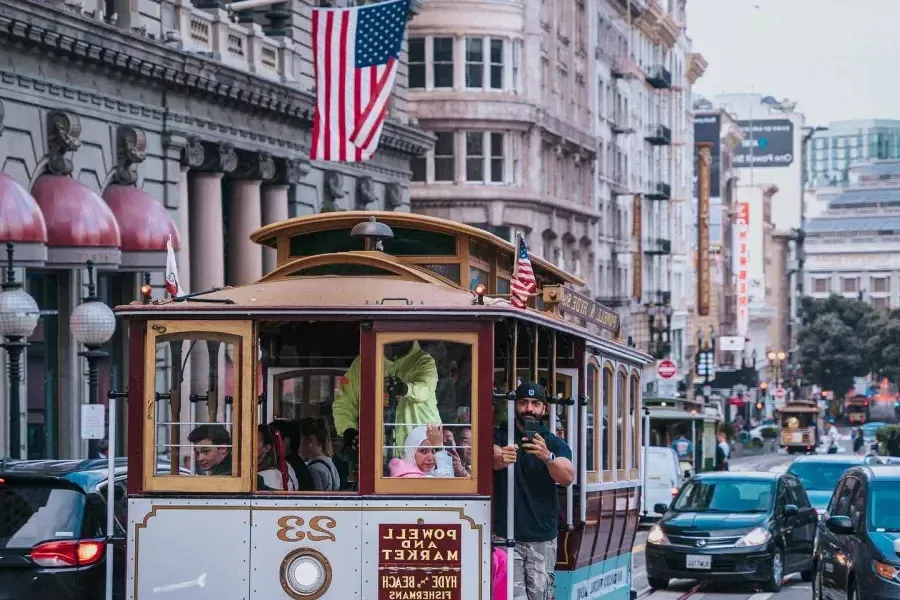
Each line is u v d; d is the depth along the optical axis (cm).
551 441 1553
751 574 3078
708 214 14475
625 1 10950
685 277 14412
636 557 3897
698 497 3284
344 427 1579
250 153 5034
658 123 12888
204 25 4734
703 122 16950
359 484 1464
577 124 9406
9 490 1694
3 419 3609
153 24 4384
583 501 1803
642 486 2278
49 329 3978
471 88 7781
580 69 9581
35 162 3738
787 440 12112
